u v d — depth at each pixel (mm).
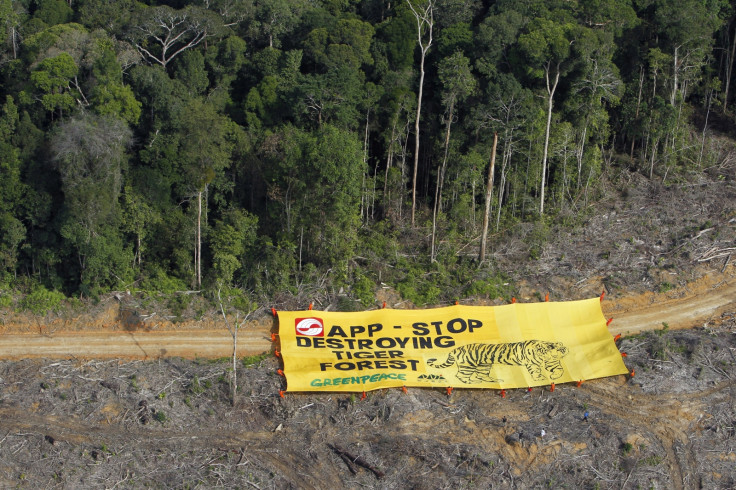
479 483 40938
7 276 54062
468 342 49906
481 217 62500
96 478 40469
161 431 43312
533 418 44625
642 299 53969
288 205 55969
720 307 53250
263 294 54188
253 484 40656
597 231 60406
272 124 62875
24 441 42094
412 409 45000
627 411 45250
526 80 63281
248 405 45062
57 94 56625
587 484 41219
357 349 49531
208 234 56125
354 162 54125
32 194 53594
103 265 52656
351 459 42000
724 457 42906
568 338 50219
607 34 63188
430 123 63531
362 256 57750
